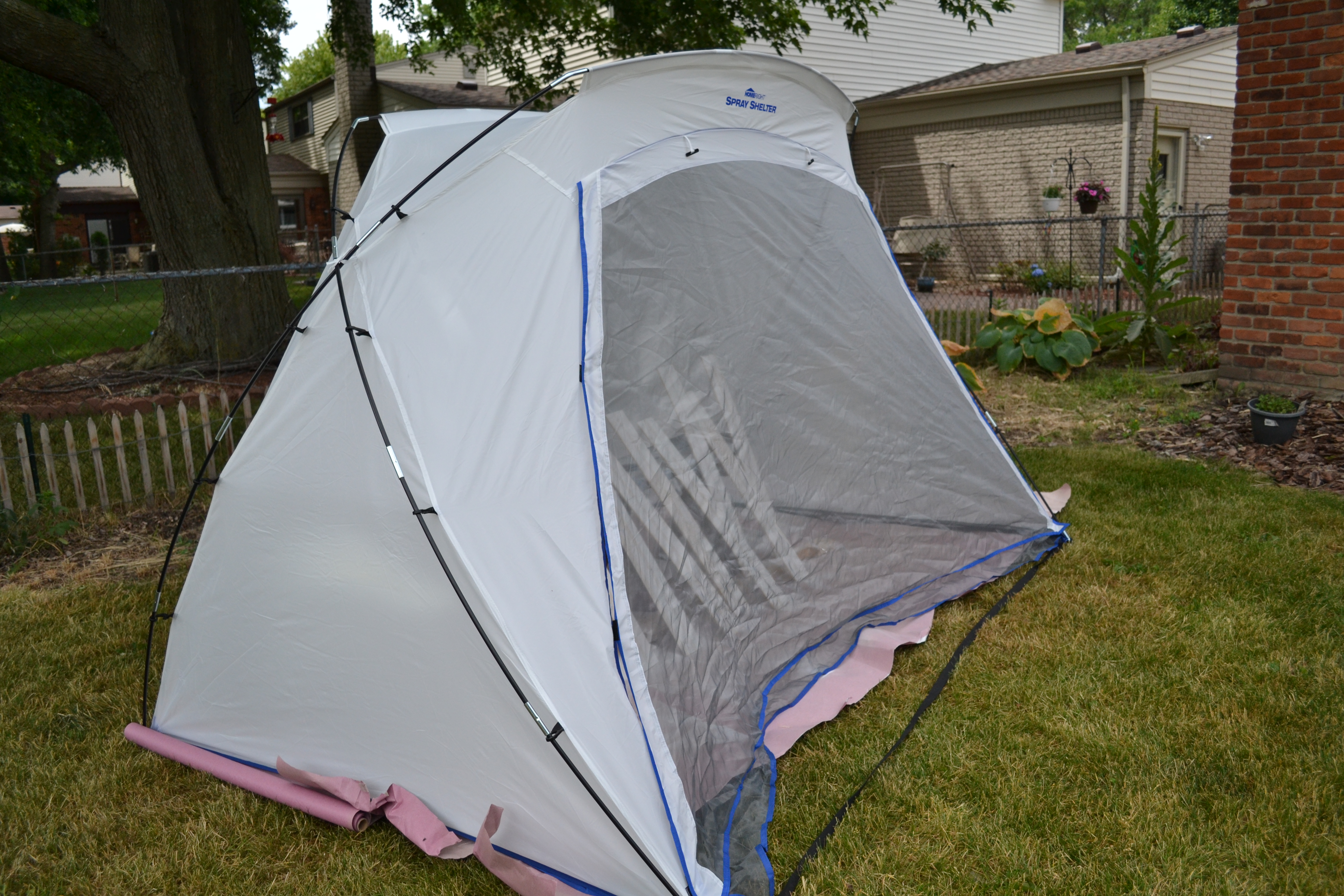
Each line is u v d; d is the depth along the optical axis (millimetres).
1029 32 19641
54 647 4035
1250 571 4223
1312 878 2432
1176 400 7242
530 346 2869
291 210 28484
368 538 2881
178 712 3318
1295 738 3010
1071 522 4961
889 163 17219
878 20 17391
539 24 11586
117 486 6051
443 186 3414
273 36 13633
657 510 3188
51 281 5266
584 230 2932
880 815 2752
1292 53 6305
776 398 3912
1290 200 6484
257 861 2703
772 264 3826
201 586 3271
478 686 2674
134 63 8656
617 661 2576
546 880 2418
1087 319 8852
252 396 8016
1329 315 6391
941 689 3422
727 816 2719
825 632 3768
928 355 4441
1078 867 2521
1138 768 2912
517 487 2742
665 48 10930
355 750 2957
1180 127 14242
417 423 2848
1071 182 14523
